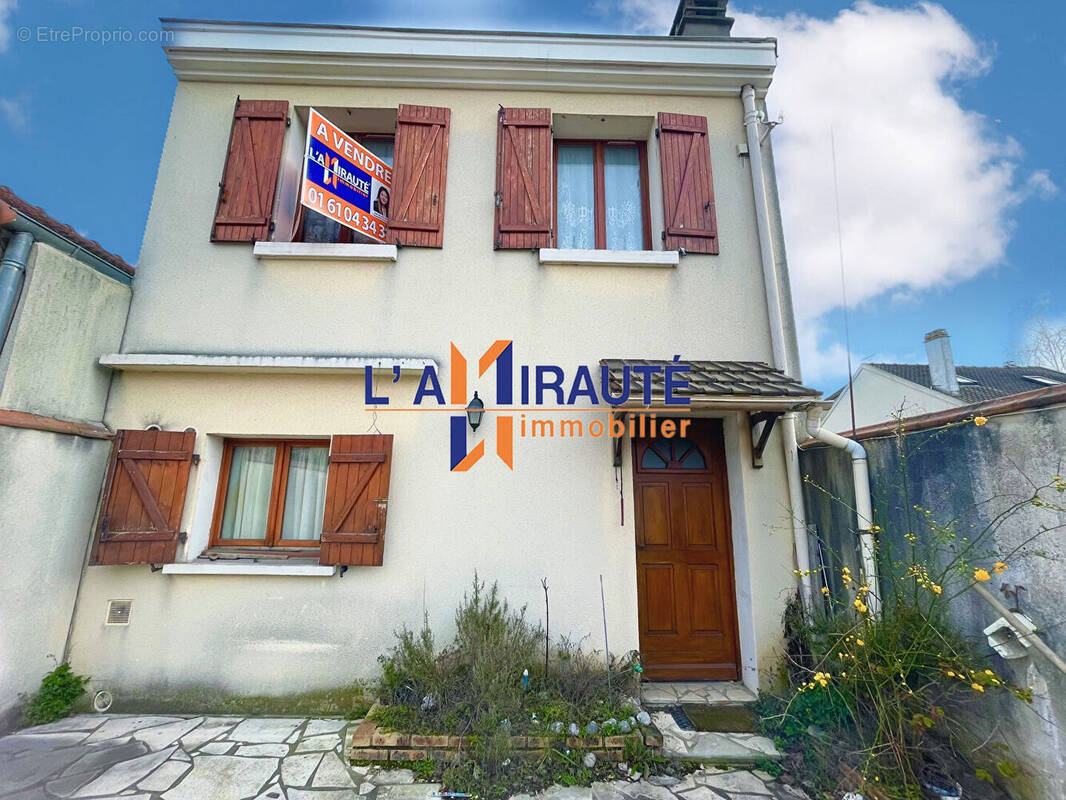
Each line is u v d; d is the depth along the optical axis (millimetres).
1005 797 2588
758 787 2961
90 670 3934
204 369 4414
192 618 4051
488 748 3020
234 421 4441
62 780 2898
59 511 3842
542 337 4699
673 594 4551
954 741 2781
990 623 2762
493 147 5121
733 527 4609
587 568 4250
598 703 3521
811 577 4215
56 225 3861
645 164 5574
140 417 4398
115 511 4023
